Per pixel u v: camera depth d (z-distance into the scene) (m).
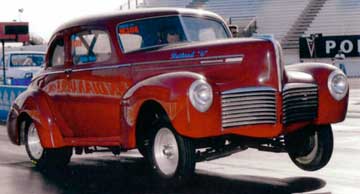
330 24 40.84
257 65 6.45
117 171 8.19
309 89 6.75
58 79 8.16
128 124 6.87
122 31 7.41
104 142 7.50
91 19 7.82
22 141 8.89
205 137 6.36
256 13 43.00
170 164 6.70
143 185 7.07
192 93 6.15
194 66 6.71
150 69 6.96
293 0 42.69
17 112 8.68
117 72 7.25
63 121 8.20
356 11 40.56
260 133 6.41
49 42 8.53
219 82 6.48
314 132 7.21
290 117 6.59
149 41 7.30
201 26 7.70
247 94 6.36
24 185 7.26
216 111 6.24
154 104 6.68
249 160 8.91
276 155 9.35
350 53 38.28
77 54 7.93
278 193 6.45
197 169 8.17
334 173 7.65
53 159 8.45
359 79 36.91
